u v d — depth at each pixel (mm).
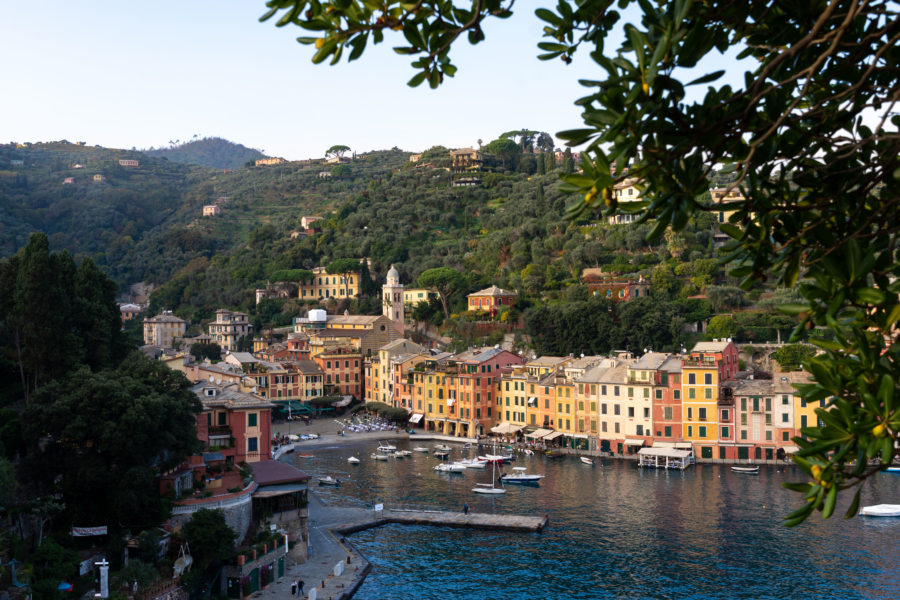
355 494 123062
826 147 9438
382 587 80625
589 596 77000
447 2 9328
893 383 8000
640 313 185875
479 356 184750
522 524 101000
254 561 76062
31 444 71875
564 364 173625
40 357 84688
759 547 90562
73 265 97250
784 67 8961
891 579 79188
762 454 141750
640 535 96875
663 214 8445
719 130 8477
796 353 150750
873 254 8484
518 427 173375
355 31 9055
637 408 152625
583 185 8289
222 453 96312
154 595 62000
